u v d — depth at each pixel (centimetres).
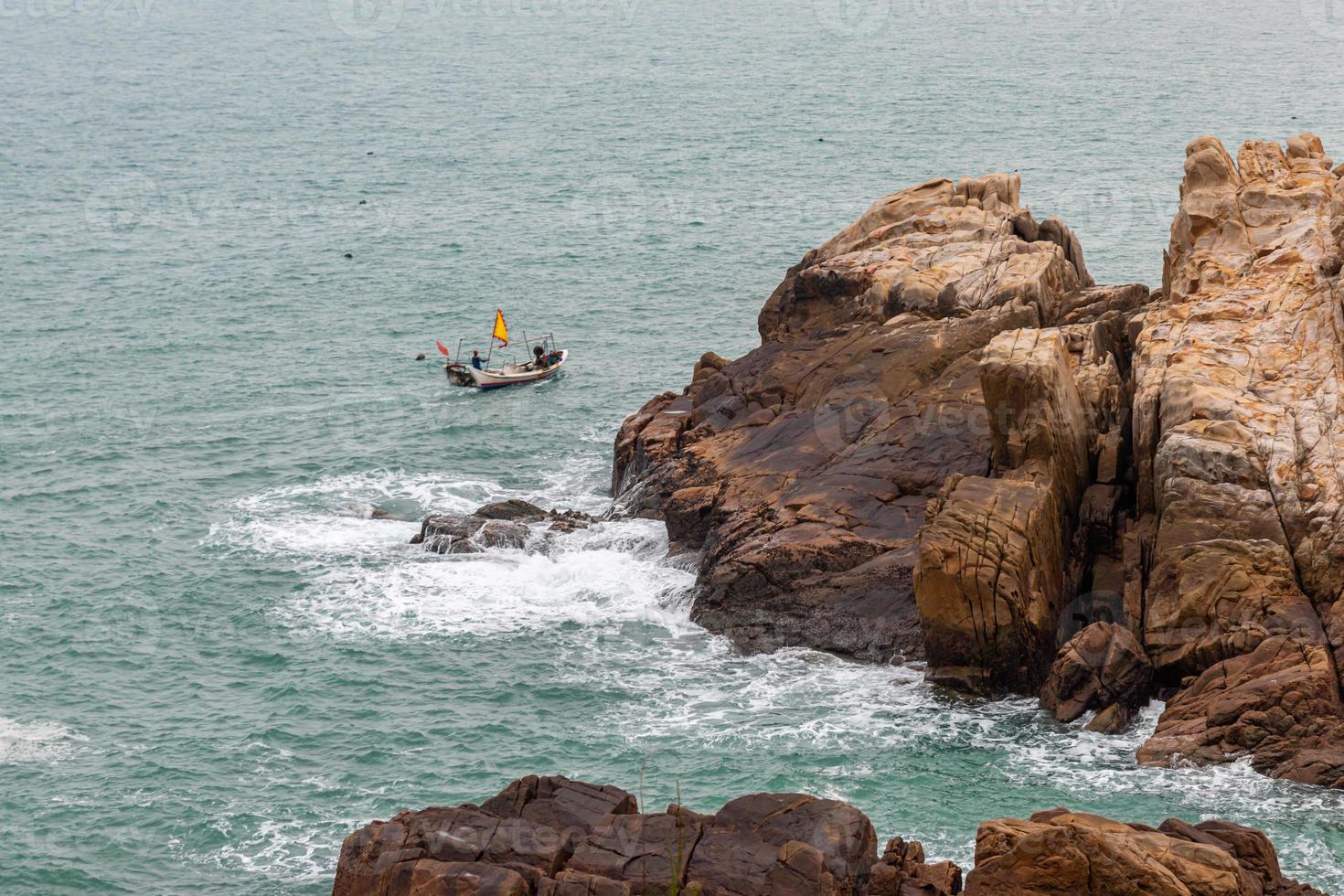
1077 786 6438
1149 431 7731
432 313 14912
